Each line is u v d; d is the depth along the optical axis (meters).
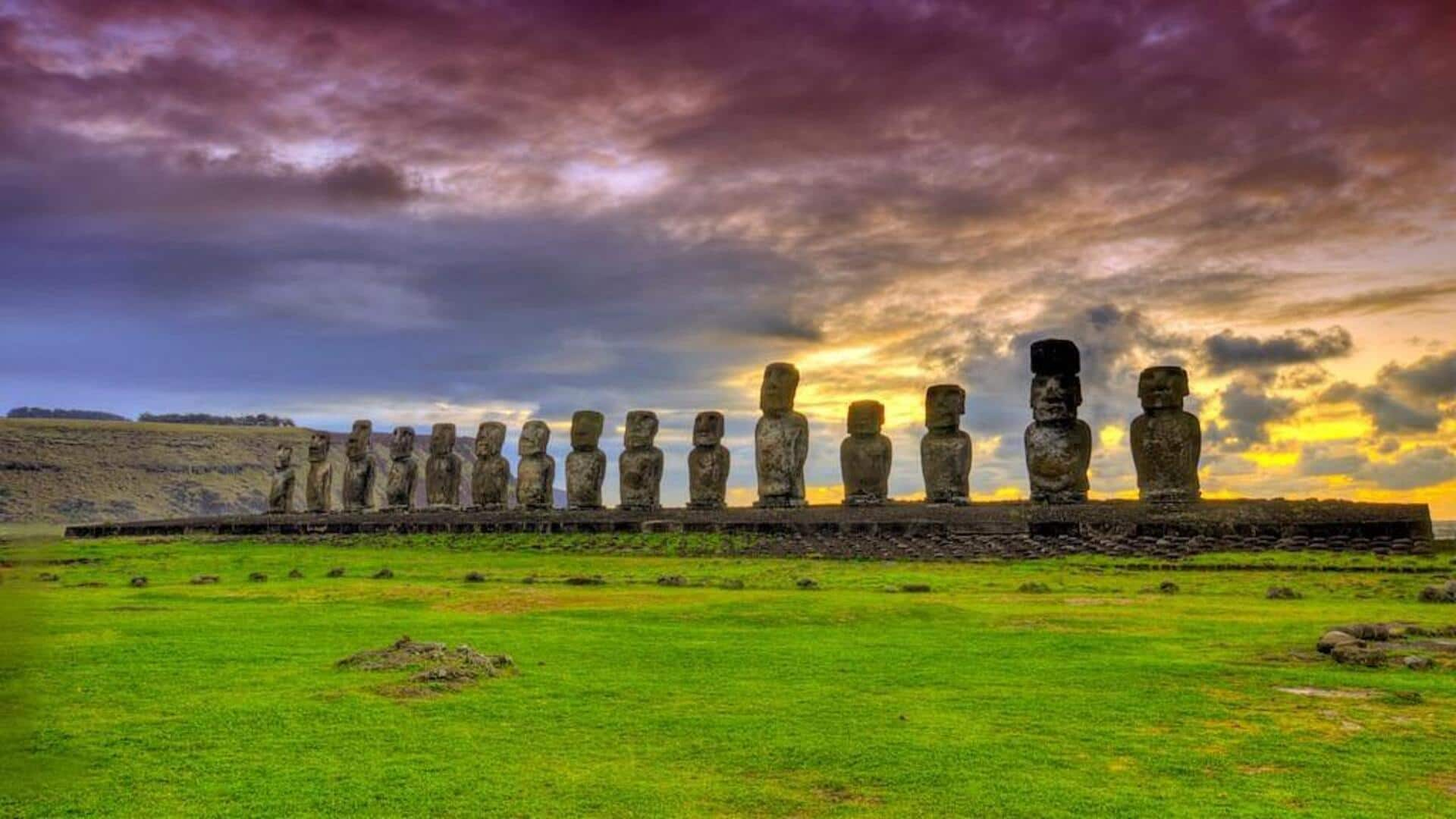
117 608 22.84
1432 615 20.05
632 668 14.62
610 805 8.70
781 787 9.16
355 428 71.12
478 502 62.28
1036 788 9.10
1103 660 15.12
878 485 47.25
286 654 15.65
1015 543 36.97
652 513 50.12
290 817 8.33
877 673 14.17
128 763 9.72
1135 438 40.31
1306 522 34.59
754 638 17.64
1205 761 9.87
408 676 13.70
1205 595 24.30
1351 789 9.06
